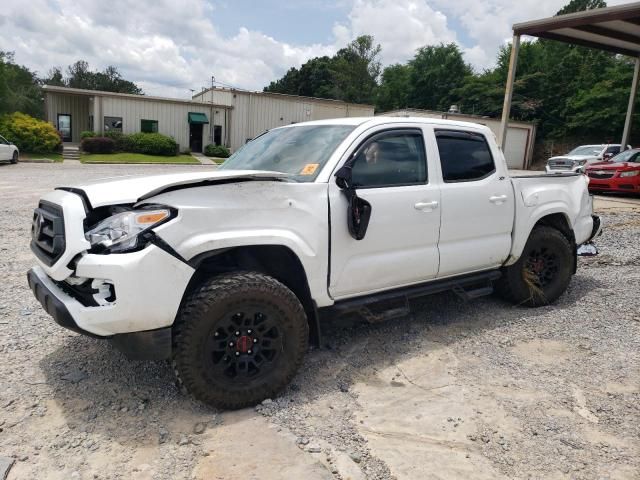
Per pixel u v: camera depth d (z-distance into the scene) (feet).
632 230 31.24
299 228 11.05
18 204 36.04
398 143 13.29
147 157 97.66
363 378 12.09
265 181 10.67
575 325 15.79
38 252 10.93
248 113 112.68
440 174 13.96
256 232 10.41
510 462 9.05
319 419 10.26
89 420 9.95
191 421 10.04
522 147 131.23
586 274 21.94
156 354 9.67
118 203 9.76
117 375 11.73
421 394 11.37
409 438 9.70
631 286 20.04
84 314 9.27
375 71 241.35
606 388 11.79
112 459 8.82
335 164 11.93
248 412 10.46
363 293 12.67
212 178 10.00
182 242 9.62
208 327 9.86
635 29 52.75
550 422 10.33
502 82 168.55
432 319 16.12
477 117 124.88
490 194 15.07
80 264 9.34
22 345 13.10
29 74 168.96
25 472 8.41
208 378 9.99
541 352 13.79
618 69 127.85
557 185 17.89
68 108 109.91
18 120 92.43
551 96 145.38
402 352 13.58
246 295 10.17
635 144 125.70
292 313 10.82
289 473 8.54
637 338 14.79
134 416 10.14
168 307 9.53
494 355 13.52
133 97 103.14
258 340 10.59
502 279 16.89
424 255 13.53
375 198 12.33
